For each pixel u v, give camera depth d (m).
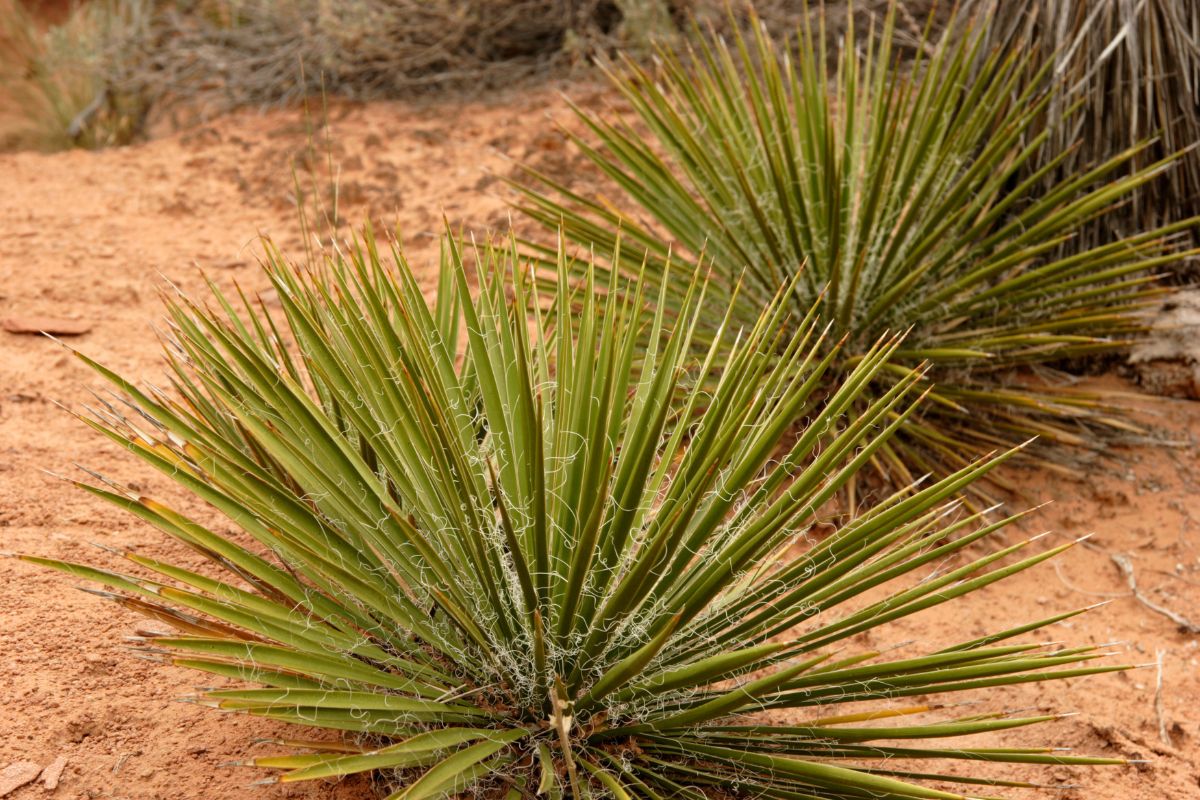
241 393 2.42
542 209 3.99
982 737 3.07
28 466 3.52
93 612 2.88
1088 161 4.35
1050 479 4.07
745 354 2.41
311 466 2.37
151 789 2.38
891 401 2.56
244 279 5.12
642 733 2.38
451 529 2.38
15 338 4.44
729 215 4.02
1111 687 3.25
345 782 2.48
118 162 6.56
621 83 4.16
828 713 3.09
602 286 4.08
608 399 2.08
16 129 7.64
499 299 2.61
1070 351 4.02
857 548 2.50
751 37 6.53
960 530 3.87
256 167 6.26
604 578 2.26
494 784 2.40
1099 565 3.73
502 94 6.98
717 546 2.47
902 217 4.01
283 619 2.25
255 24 7.60
